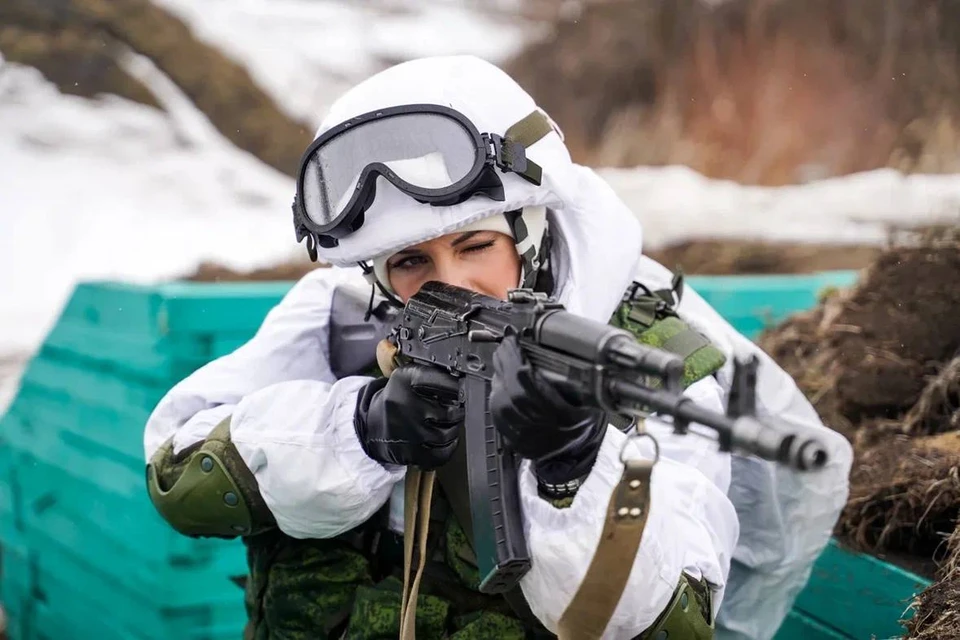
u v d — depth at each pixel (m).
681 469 2.13
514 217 2.18
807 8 10.30
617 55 10.72
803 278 4.12
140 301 3.51
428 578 2.29
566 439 1.67
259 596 2.53
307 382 2.36
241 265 7.92
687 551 2.06
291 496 2.25
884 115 9.58
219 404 2.61
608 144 10.37
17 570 4.27
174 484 2.42
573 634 1.83
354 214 2.14
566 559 1.88
